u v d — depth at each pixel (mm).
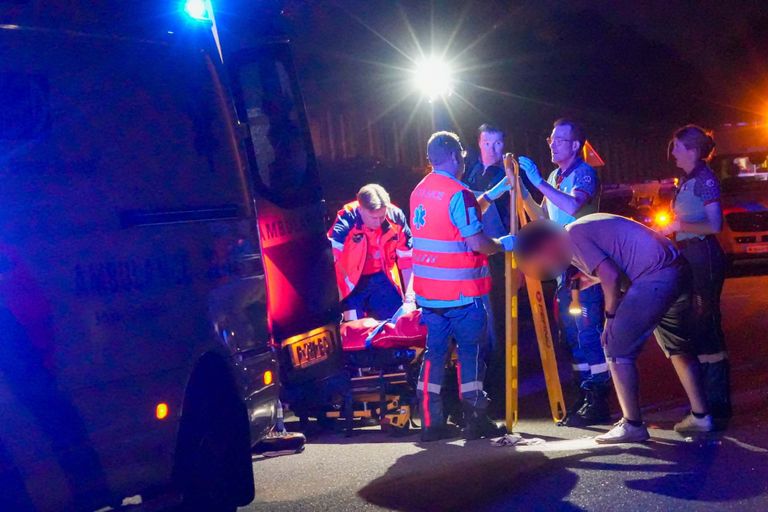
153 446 4953
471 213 7055
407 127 21719
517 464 6445
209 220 5508
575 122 7465
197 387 5309
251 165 6773
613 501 5512
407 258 8469
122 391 4758
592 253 6613
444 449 7094
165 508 5109
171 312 5109
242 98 6805
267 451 6844
